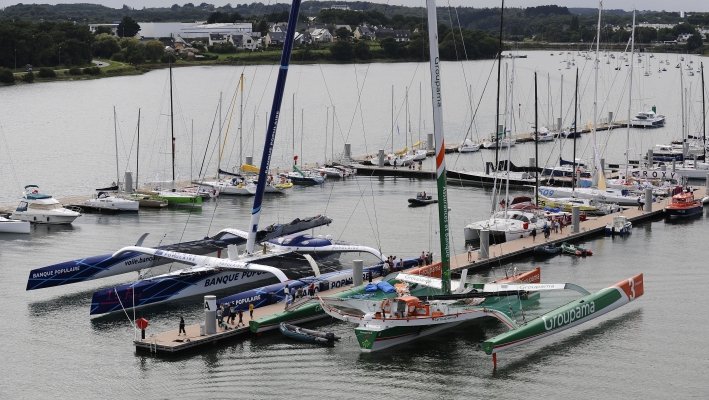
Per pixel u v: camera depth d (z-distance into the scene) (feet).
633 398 172.04
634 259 274.16
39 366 189.26
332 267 263.08
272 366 189.06
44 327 212.84
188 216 337.72
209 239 274.57
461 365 189.57
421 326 204.95
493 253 273.54
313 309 215.31
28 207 322.14
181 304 231.91
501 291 208.23
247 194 378.32
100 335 207.51
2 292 239.71
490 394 174.70
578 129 578.25
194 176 439.22
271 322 207.10
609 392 174.81
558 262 271.49
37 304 230.27
